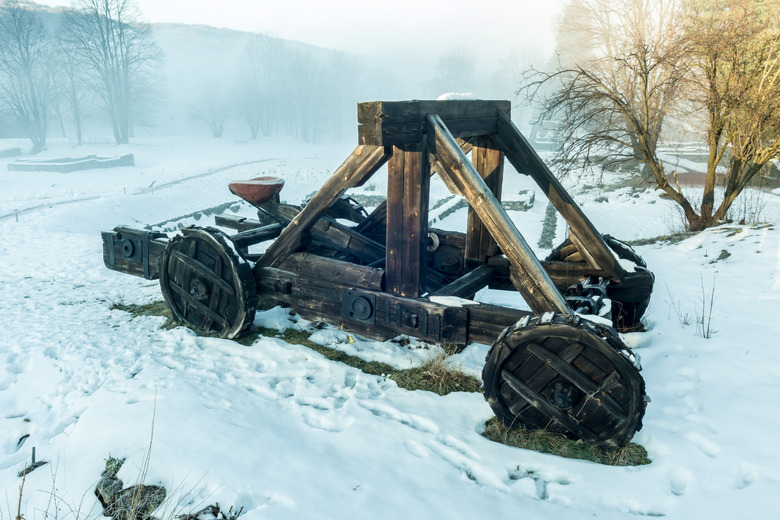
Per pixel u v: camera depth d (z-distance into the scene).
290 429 3.75
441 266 6.23
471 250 5.77
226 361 4.96
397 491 3.01
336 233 6.06
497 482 3.14
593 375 3.33
